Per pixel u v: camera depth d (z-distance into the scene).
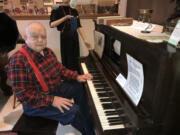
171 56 0.64
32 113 1.31
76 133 1.79
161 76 0.67
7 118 2.02
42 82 1.34
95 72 1.52
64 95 1.58
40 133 1.19
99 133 0.89
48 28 2.92
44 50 1.41
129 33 0.99
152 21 1.48
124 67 1.10
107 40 1.53
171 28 0.90
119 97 0.98
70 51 2.60
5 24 1.88
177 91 0.71
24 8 2.79
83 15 2.88
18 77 1.20
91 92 1.23
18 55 1.22
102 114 1.01
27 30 1.25
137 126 0.73
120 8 2.74
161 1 1.30
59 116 1.29
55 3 2.81
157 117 0.74
